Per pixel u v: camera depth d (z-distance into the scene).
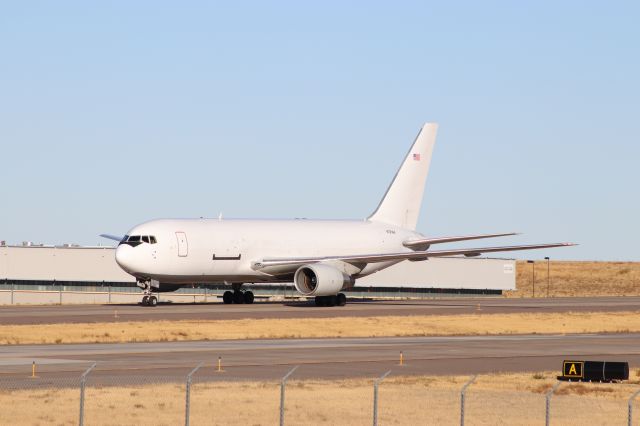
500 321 164.75
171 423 67.88
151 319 153.00
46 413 69.88
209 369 97.44
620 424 72.44
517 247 199.00
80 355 108.56
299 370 98.44
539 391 87.88
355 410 74.81
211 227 195.50
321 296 197.62
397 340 136.62
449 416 73.75
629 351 125.31
